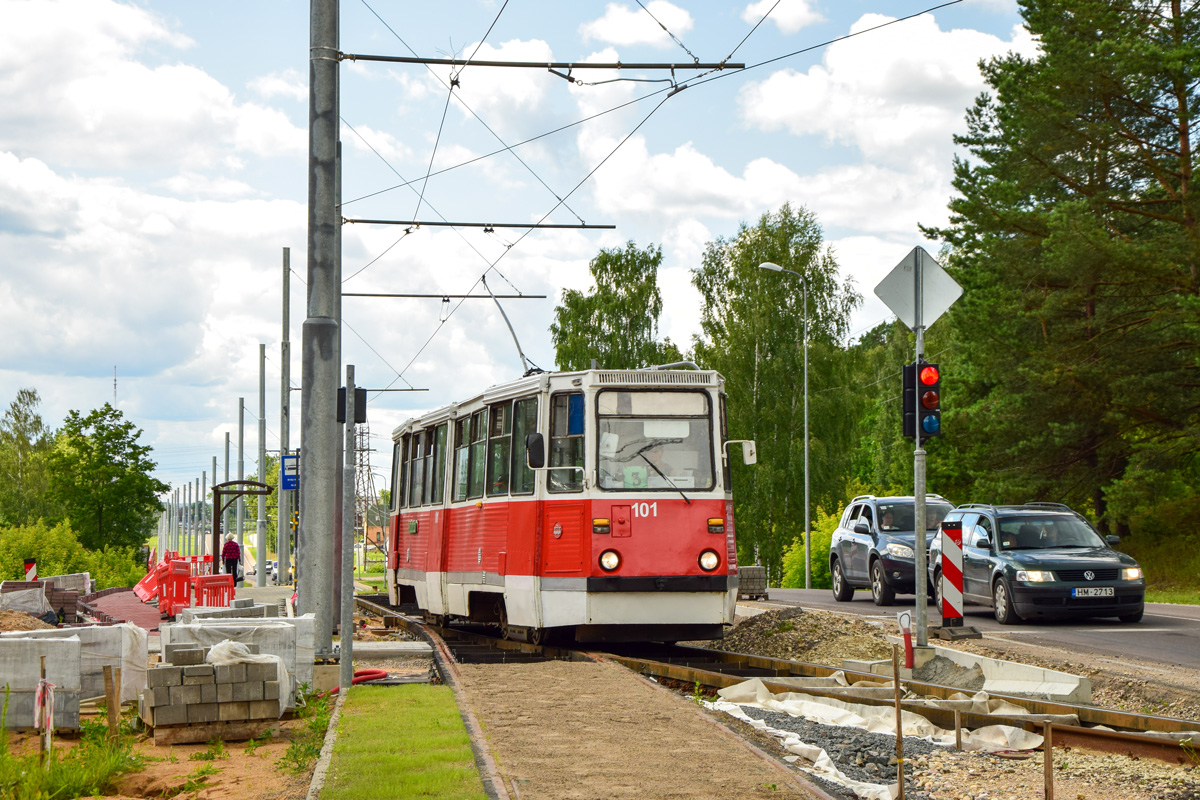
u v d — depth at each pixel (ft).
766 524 175.63
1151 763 28.17
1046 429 114.11
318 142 46.29
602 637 49.49
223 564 143.23
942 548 53.26
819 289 179.73
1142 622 68.28
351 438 39.86
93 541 190.60
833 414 175.32
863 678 40.04
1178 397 106.42
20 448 329.72
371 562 344.90
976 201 117.50
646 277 209.87
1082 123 107.55
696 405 51.62
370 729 29.09
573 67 52.85
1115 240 102.42
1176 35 105.91
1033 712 34.06
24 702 33.14
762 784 22.50
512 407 55.11
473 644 58.49
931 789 26.23
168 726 31.01
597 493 49.80
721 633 50.60
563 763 24.54
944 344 204.23
